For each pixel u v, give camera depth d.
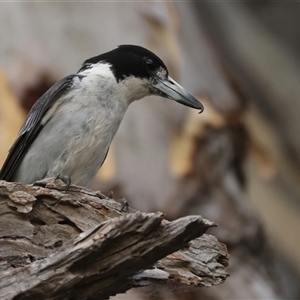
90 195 7.46
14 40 11.87
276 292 11.91
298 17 19.36
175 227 6.01
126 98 9.70
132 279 6.93
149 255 6.11
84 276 6.16
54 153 9.03
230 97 13.00
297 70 18.47
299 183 16.70
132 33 12.38
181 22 13.39
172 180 11.70
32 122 9.30
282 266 16.48
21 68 11.71
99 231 6.12
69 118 9.03
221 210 11.91
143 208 11.43
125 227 6.00
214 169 12.16
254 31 18.88
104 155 9.40
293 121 17.62
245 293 11.65
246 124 13.34
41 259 6.66
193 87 12.80
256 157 14.98
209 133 12.27
